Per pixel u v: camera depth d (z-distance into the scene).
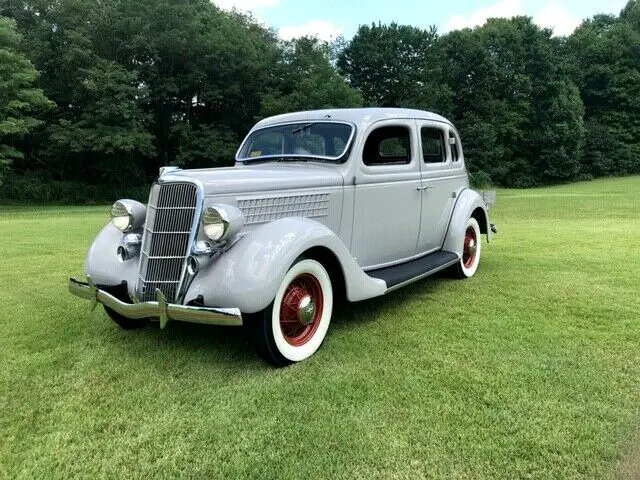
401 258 4.64
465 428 2.46
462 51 42.78
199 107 30.72
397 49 38.44
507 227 10.20
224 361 3.30
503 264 6.23
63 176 28.27
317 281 3.41
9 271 6.08
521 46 43.19
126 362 3.29
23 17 26.77
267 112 27.73
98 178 28.78
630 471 2.13
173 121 29.48
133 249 3.46
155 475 2.17
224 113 30.27
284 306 3.21
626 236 8.44
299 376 3.06
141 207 3.54
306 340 3.36
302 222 3.31
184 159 27.86
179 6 27.86
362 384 2.93
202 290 2.99
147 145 26.09
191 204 3.09
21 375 3.11
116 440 2.43
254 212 3.33
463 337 3.65
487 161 40.25
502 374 3.01
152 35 27.42
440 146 5.27
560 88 43.69
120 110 24.88
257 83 29.62
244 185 3.27
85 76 25.14
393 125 4.42
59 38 26.50
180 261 3.11
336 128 4.16
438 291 4.96
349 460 2.24
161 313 2.95
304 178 3.65
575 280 5.29
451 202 5.36
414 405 2.67
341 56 39.59
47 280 5.59
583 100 49.31
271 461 2.25
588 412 2.57
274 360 3.15
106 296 3.31
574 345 3.45
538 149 44.19
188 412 2.66
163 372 3.14
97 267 3.60
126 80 25.30
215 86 28.48
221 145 27.80
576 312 4.17
